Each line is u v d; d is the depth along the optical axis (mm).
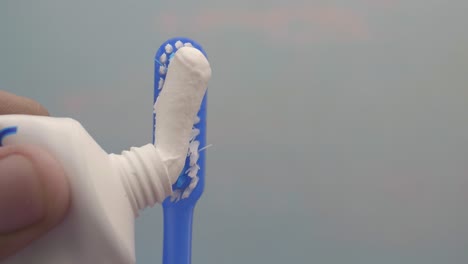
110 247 242
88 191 236
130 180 259
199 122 351
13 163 222
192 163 344
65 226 240
